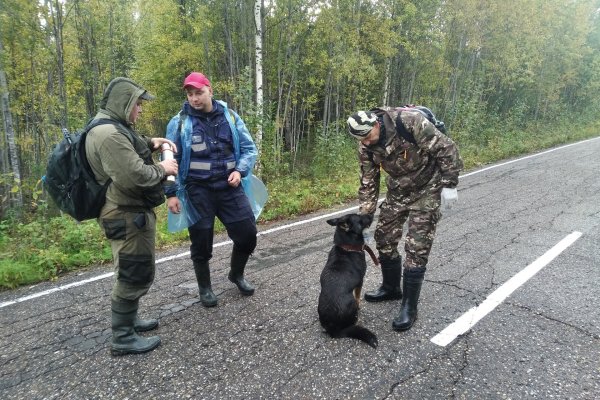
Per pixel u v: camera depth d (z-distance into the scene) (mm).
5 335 3195
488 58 17344
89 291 4000
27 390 2518
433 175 3018
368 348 2869
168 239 5586
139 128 20766
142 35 18312
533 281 3818
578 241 4809
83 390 2504
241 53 13945
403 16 12453
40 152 15023
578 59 21016
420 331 3068
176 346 2967
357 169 11125
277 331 3137
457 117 14891
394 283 3545
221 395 2422
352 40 12352
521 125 18750
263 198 4121
